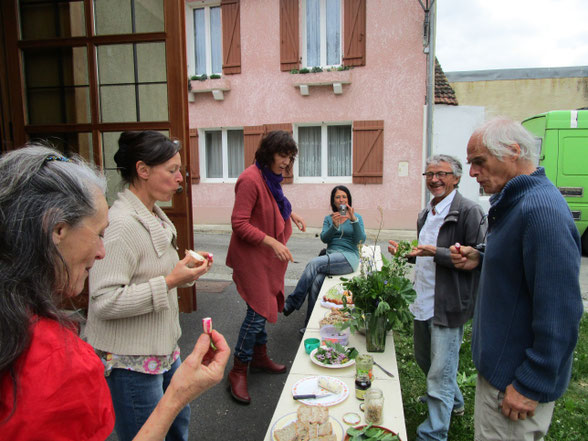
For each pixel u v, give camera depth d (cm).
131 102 408
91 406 72
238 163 1032
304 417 145
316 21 930
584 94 1408
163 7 389
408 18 859
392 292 213
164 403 90
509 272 148
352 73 900
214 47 999
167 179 162
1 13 401
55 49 408
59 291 73
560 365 137
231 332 388
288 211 304
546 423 149
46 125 414
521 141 151
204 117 1002
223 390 295
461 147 873
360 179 919
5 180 69
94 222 78
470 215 218
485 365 155
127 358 151
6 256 66
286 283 550
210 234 924
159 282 146
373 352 221
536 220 137
